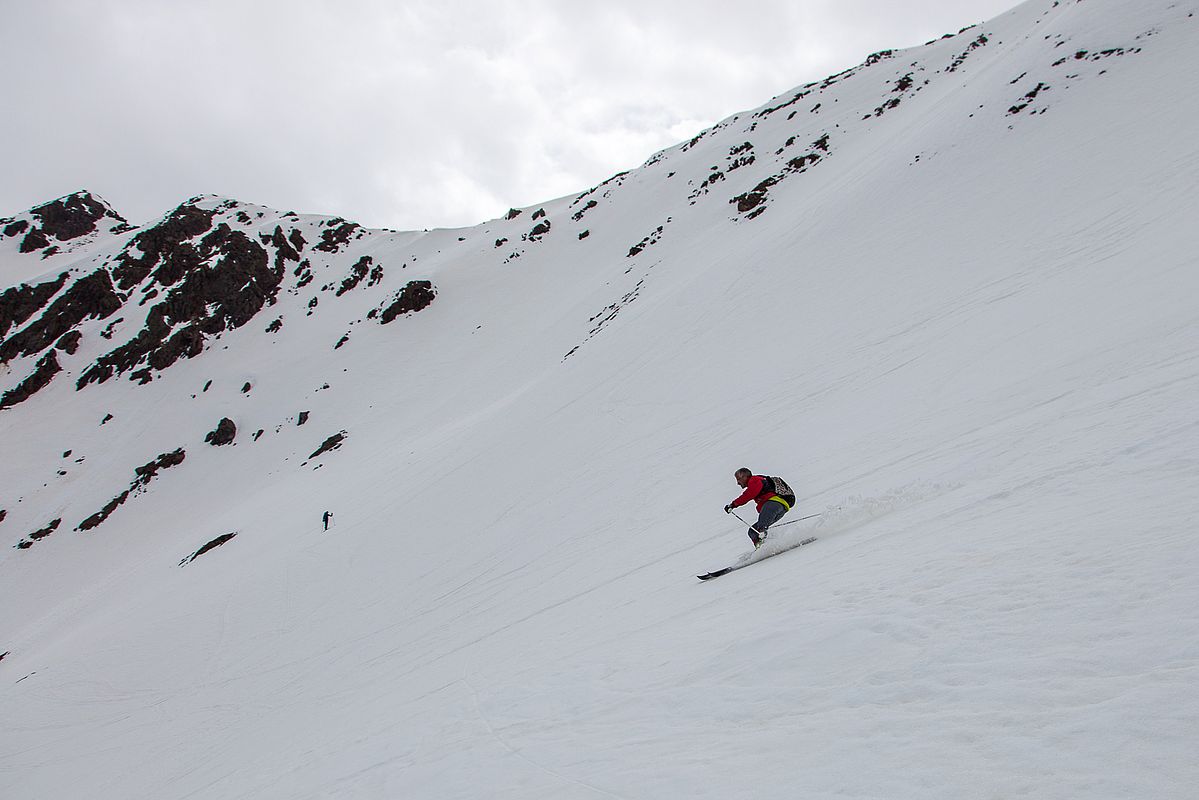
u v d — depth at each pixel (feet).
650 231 244.63
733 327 95.40
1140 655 9.62
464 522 79.56
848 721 11.28
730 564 31.91
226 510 187.21
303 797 20.47
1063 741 8.37
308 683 54.95
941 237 86.33
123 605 125.39
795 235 117.70
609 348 115.03
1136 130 84.48
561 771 14.03
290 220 392.47
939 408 42.19
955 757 8.93
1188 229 52.90
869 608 15.94
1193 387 24.56
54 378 289.53
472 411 154.51
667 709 15.47
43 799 55.06
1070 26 117.91
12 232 421.59
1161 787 6.91
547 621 36.14
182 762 49.34
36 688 84.53
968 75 190.70
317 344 277.23
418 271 311.47
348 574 82.69
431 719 23.61
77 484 231.30
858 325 74.95
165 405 263.70
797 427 55.67
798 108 284.61
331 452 193.77
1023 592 13.47
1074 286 54.54
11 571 196.24
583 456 80.02
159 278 335.06
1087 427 25.43
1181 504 14.83
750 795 9.99
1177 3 106.22
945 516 22.18
